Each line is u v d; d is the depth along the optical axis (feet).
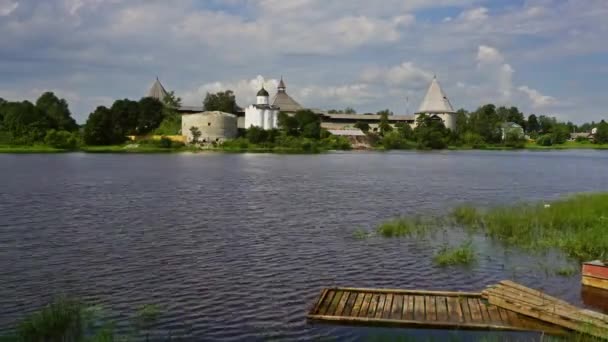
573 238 105.29
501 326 62.80
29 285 82.33
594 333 59.21
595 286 80.07
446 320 64.59
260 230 127.54
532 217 126.00
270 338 62.03
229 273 89.40
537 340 59.72
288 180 260.62
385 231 122.31
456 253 98.12
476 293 74.23
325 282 84.64
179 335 63.10
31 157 462.19
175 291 79.56
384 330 63.26
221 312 70.74
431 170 336.70
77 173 291.17
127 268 92.27
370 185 238.68
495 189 228.22
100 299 75.82
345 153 601.62
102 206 165.78
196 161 421.18
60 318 66.69
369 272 90.22
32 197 187.11
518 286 73.41
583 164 413.80
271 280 85.51
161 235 120.78
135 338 62.03
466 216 138.21
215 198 187.83
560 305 66.44
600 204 136.46
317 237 119.03
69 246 109.19
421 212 157.17
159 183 240.53
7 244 110.93
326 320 65.82
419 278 86.53
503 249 104.22
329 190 216.74
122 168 333.21
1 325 66.28
